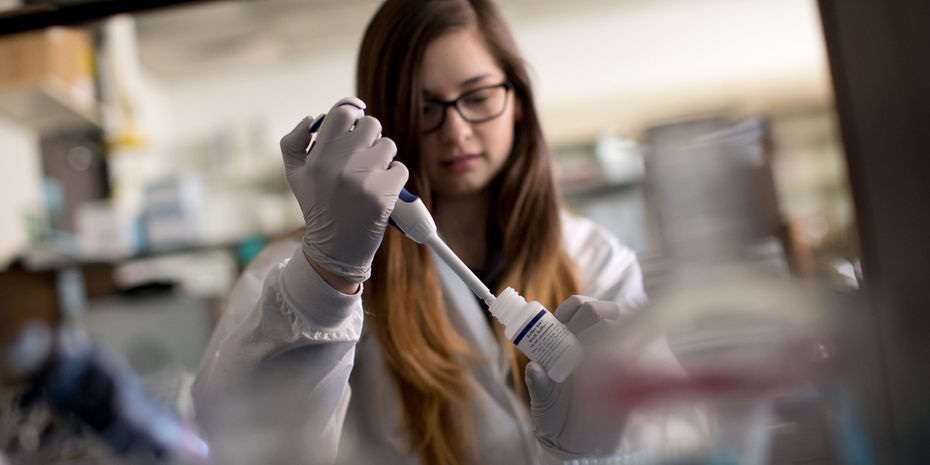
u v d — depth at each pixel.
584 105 4.04
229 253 3.39
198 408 0.65
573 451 0.44
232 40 3.81
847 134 0.46
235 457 0.56
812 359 0.37
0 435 1.48
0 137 2.76
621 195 3.31
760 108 3.99
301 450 0.57
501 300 0.52
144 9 0.77
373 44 0.84
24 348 1.74
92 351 1.73
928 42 0.43
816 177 3.79
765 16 4.07
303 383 0.64
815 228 2.39
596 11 4.15
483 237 0.83
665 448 0.38
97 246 2.98
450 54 0.82
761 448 0.36
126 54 3.44
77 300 2.73
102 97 3.04
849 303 0.38
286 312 0.64
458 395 0.62
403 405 0.63
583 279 0.78
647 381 0.38
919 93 0.44
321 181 0.59
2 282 2.52
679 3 4.11
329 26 3.78
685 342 0.38
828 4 0.47
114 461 0.64
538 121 0.90
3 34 0.76
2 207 2.69
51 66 2.48
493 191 0.87
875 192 0.44
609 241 0.90
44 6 0.75
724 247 0.39
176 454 0.61
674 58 4.13
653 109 4.07
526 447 0.56
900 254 0.42
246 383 0.63
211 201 3.96
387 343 0.68
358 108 0.61
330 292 0.62
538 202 0.86
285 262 0.69
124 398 1.59
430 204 0.80
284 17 3.61
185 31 3.60
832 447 0.36
